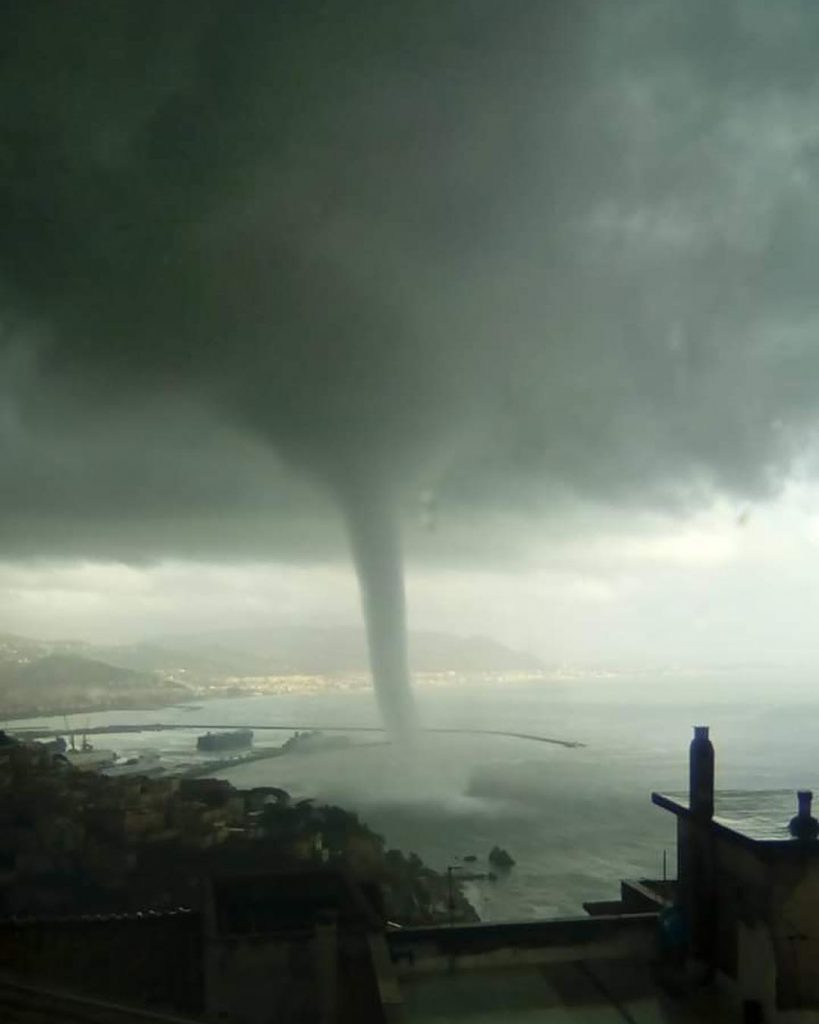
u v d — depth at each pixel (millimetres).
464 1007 4918
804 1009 4488
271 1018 4926
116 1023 4453
